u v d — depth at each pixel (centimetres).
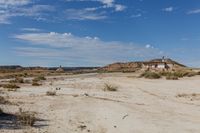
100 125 1502
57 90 3347
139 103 2320
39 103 2183
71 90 3350
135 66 18325
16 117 1603
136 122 1568
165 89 3591
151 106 2167
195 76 6247
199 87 3797
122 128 1442
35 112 1794
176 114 1852
